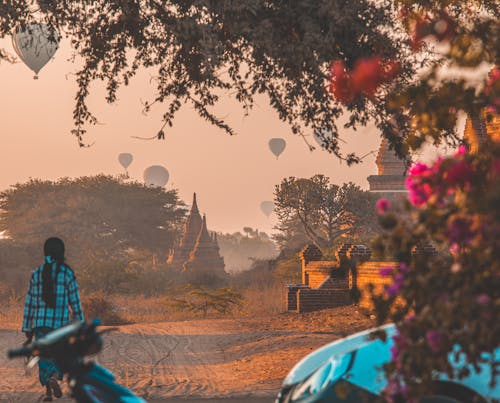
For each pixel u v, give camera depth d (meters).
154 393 18.52
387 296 7.00
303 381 9.65
